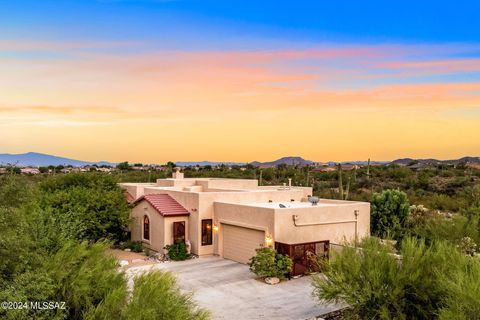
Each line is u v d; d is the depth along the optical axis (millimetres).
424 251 14398
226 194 24922
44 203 23766
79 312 11578
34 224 12906
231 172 72125
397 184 55000
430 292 12914
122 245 26172
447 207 37625
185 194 24938
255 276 19656
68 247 12570
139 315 10695
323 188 53750
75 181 28672
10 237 11055
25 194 13859
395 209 27547
